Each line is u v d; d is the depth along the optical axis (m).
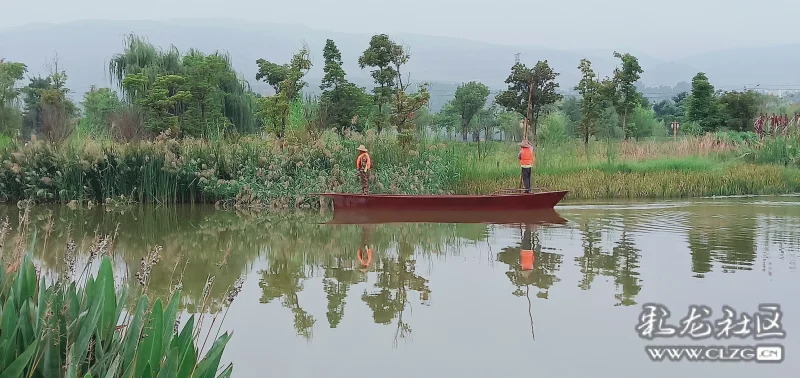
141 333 3.76
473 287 9.60
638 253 11.87
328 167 21.77
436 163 22.09
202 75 32.31
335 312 8.38
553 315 8.13
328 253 12.48
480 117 59.50
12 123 31.94
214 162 21.52
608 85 32.09
